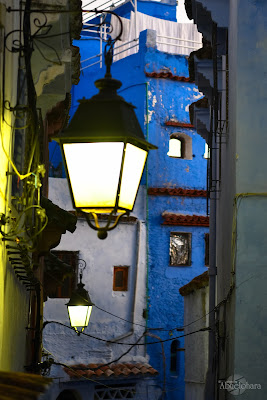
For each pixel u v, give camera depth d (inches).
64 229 373.1
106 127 175.8
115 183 172.7
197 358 655.1
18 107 201.9
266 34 392.2
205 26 499.8
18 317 300.0
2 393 132.0
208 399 512.7
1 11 187.2
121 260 900.6
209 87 550.3
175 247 946.1
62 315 853.2
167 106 977.5
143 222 927.0
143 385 882.8
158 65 975.6
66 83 378.3
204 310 634.8
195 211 964.0
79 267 872.3
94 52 1072.2
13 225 221.1
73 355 851.4
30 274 278.5
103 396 845.2
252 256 374.9
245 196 378.3
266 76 388.8
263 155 383.2
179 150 987.9
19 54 230.8
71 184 174.1
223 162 514.6
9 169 213.0
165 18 1185.4
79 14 342.3
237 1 394.9
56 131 518.6
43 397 142.1
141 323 906.1
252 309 371.2
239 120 385.7
